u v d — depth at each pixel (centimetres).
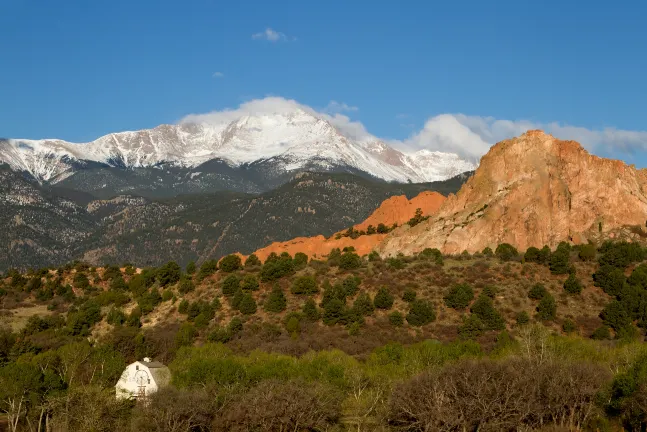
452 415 9519
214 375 11019
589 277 15600
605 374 10150
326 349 13500
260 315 15412
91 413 10438
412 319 14538
